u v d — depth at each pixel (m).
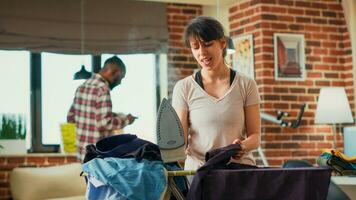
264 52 6.33
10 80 6.31
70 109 5.92
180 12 7.07
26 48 6.37
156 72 6.89
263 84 6.30
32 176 5.72
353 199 3.41
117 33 6.74
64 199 5.63
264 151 6.21
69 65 6.52
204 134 2.51
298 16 6.54
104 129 5.79
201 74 2.58
